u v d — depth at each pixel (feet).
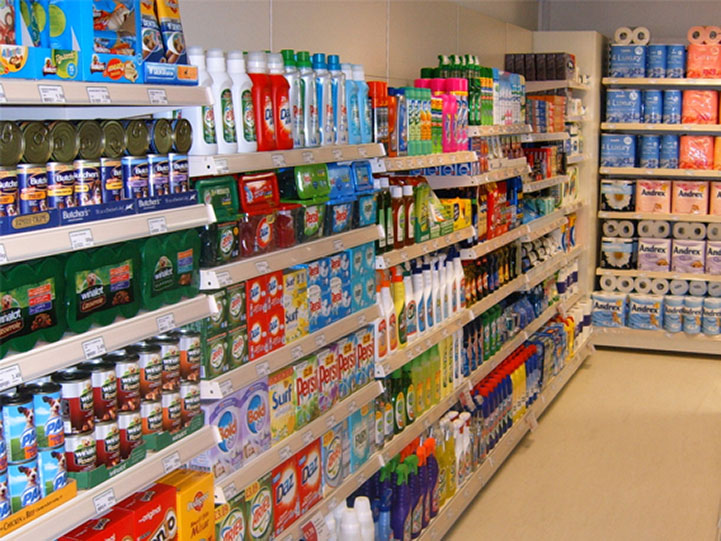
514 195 17.79
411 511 12.21
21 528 5.81
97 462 6.64
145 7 6.74
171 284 7.46
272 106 8.87
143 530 7.10
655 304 25.38
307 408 9.84
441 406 13.71
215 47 10.08
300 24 11.93
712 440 18.47
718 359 25.21
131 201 6.69
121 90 6.37
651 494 15.72
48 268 6.07
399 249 12.22
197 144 7.82
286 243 9.25
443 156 13.34
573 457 17.51
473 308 15.19
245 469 8.58
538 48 25.14
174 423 7.51
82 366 6.69
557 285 22.98
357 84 10.78
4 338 5.67
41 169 5.94
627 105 25.52
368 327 11.43
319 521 10.04
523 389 18.08
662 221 25.76
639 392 21.90
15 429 5.88
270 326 9.01
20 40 5.85
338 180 10.46
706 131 26.40
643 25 27.22
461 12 18.69
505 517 14.74
